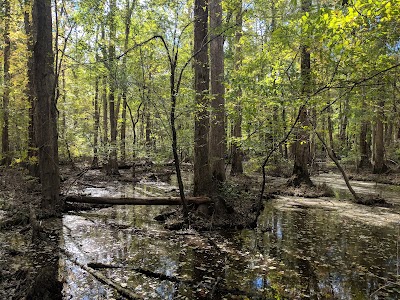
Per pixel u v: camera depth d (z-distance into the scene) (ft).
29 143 44.32
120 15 61.72
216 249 23.85
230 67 57.47
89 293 16.58
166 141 38.06
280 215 35.09
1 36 52.21
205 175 31.96
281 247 24.56
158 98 28.53
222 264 21.01
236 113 30.14
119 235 26.73
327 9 18.22
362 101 32.24
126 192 47.39
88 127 66.08
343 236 27.61
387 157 81.92
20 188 40.09
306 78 27.71
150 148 44.14
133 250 23.21
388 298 16.75
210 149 35.12
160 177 67.10
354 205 40.86
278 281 18.62
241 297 16.70
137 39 58.54
